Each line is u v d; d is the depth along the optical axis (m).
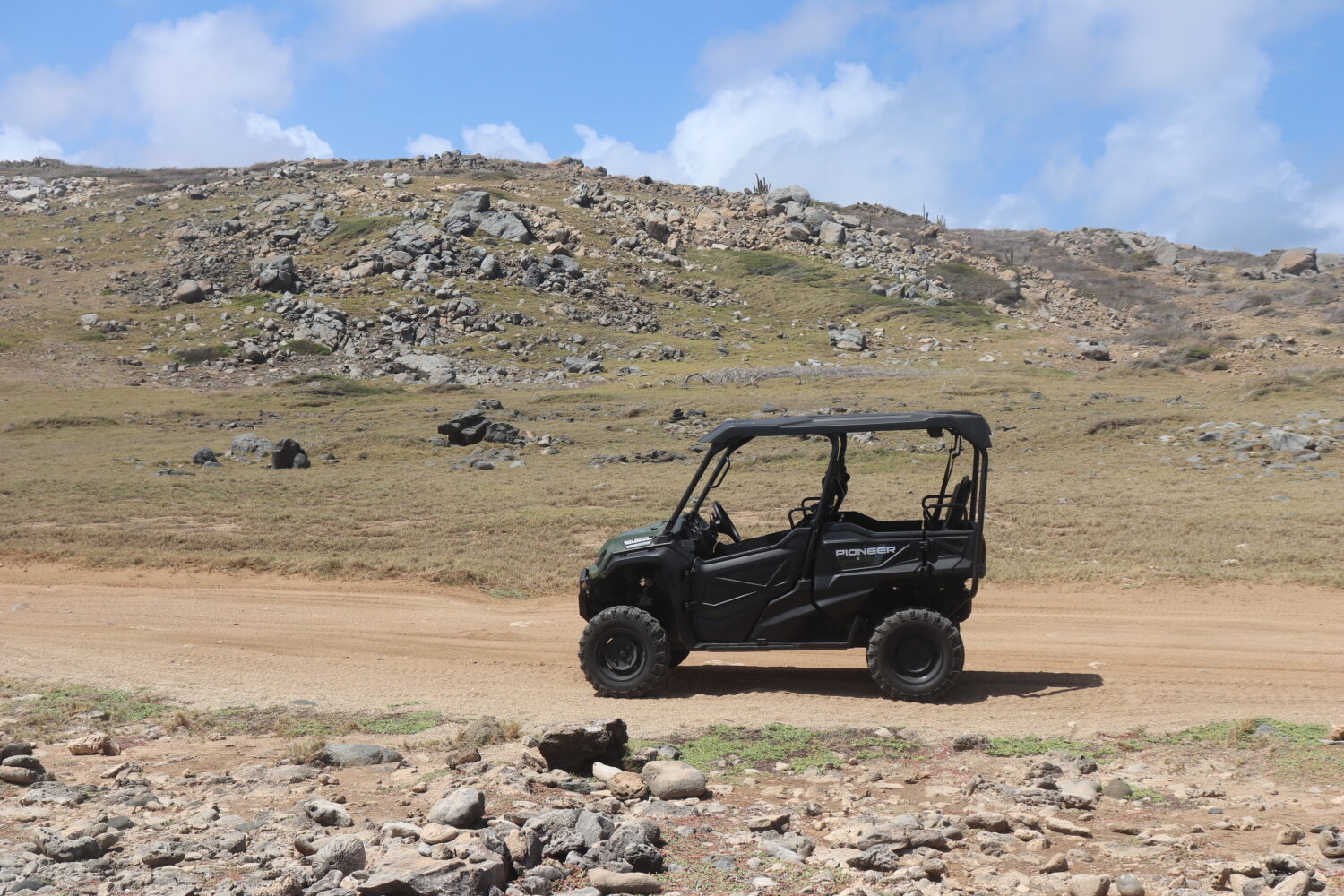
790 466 36.84
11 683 10.38
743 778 7.06
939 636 9.27
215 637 13.12
